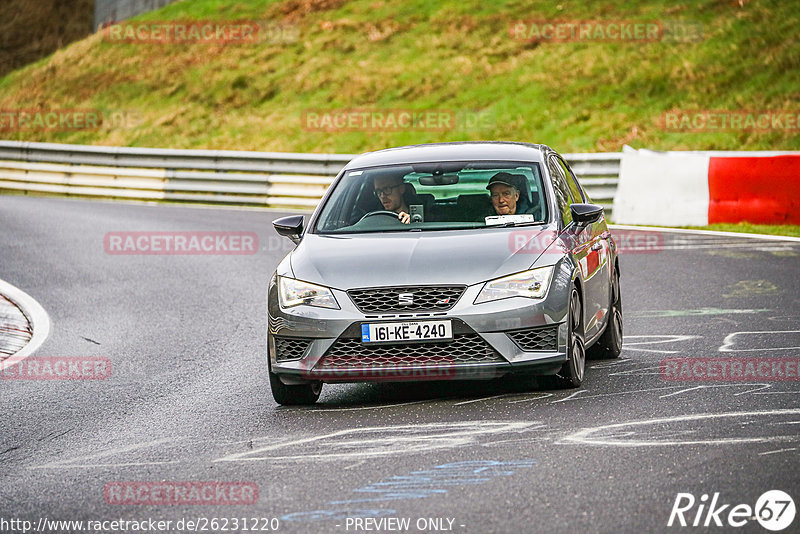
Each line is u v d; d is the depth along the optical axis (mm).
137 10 171250
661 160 67812
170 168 93625
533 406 24328
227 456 21578
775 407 23078
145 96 137625
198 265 56344
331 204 29016
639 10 123250
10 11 185625
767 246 54594
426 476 19156
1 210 84188
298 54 137875
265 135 117375
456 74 120438
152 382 30391
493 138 103750
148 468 21016
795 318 35094
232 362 32844
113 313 43250
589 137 98188
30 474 21141
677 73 105500
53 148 100438
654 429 21656
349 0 151000
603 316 29375
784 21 109500
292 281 25688
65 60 154000
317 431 23297
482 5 138000
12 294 47812
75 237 67000
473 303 24422
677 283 44781
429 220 27656
